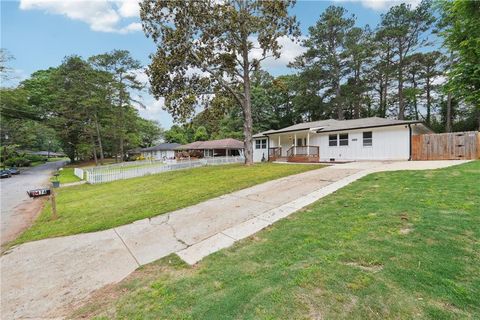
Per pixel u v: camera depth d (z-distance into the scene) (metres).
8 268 4.31
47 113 34.22
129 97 33.69
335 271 2.80
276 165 15.46
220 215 5.95
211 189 9.07
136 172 18.05
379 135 15.35
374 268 2.79
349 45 27.12
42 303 3.15
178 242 4.66
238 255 3.76
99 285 3.44
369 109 32.56
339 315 2.14
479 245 3.07
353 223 4.25
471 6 6.95
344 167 11.80
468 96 8.01
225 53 16.31
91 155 44.44
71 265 4.18
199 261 3.78
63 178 22.27
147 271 3.68
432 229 3.60
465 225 3.62
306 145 19.72
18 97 29.83
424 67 26.33
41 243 5.43
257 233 4.59
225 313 2.36
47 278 3.80
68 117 32.88
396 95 29.98
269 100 38.44
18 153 41.38
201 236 4.82
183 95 15.26
